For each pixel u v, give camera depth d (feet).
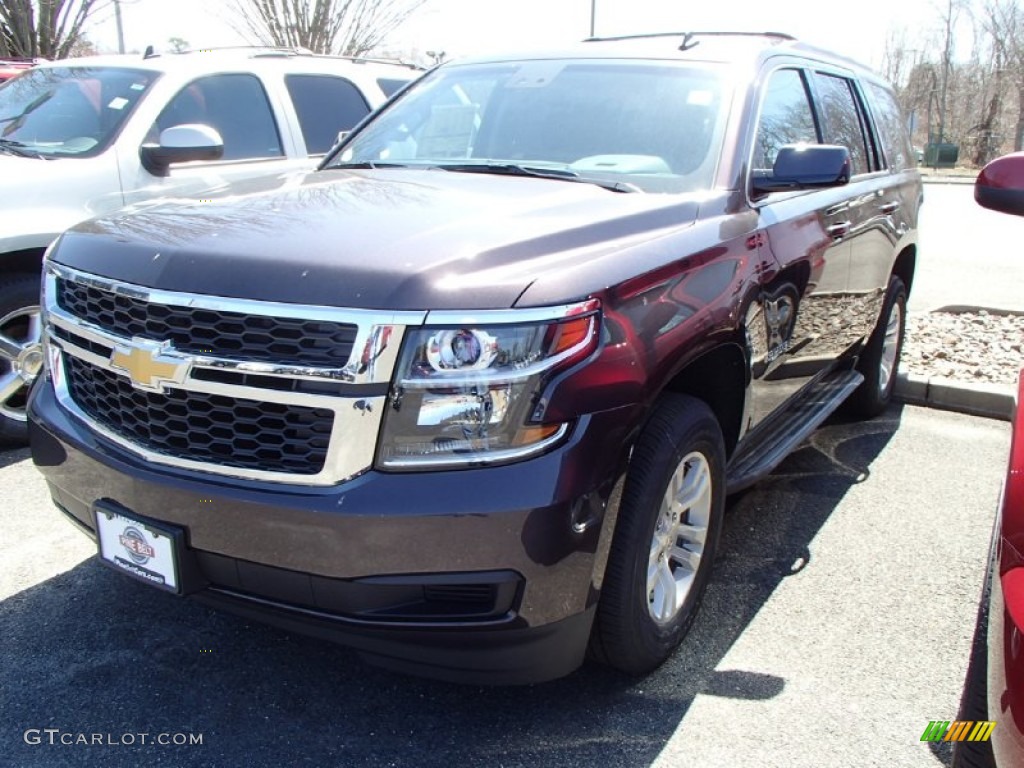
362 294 7.37
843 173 10.62
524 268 7.88
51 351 9.55
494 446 7.38
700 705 9.30
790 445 12.66
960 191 79.25
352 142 13.60
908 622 10.94
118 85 17.93
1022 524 6.35
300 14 41.47
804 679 9.77
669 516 9.43
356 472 7.40
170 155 16.84
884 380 18.62
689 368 10.12
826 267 12.81
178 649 10.05
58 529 12.66
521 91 12.84
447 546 7.31
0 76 26.05
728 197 10.63
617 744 8.70
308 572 7.57
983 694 7.17
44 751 8.42
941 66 134.51
